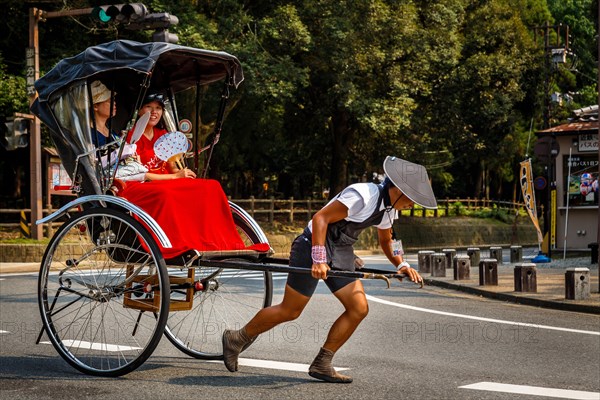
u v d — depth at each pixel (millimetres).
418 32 31781
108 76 6816
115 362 6348
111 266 6480
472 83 35750
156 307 6301
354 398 5289
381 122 30141
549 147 21828
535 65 39125
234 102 28266
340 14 29109
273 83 26984
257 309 6941
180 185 6180
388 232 5949
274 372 6195
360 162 36625
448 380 5949
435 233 38938
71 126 6520
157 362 6625
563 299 11414
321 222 5547
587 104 51281
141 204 6141
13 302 11234
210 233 6133
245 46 26688
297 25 27312
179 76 7422
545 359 6914
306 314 9844
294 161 39438
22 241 22109
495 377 6086
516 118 38750
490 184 60438
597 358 6977
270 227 31562
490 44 37938
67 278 6508
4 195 34719
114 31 25844
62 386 5641
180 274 6484
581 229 22359
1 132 21250
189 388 5570
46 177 23594
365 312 5793
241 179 46031
